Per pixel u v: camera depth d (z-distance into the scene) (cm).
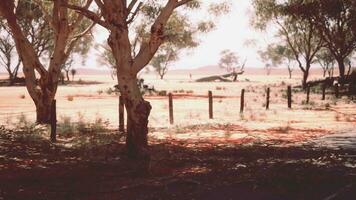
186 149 1216
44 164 1023
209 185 788
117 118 2173
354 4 4000
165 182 808
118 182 851
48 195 757
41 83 1741
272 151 1161
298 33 4950
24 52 1702
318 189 745
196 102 3328
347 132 1546
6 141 1345
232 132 1596
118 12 1038
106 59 7600
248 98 3794
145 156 1074
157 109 2684
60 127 1642
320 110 2527
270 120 1997
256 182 791
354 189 734
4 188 797
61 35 1725
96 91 5144
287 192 732
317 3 4044
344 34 4306
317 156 1076
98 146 1268
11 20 1644
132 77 1065
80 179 879
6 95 4300
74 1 2047
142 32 2950
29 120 1938
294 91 4591
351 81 4475
